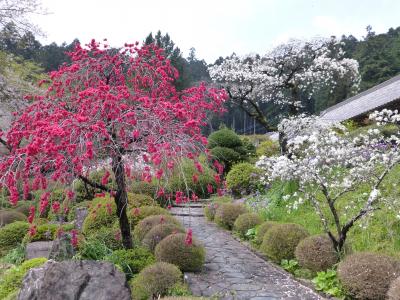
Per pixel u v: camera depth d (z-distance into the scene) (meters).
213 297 4.96
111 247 6.13
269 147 16.86
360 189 7.37
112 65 6.13
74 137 4.15
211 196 11.80
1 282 5.53
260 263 6.49
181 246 5.88
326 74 13.29
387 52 29.84
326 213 7.34
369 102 13.93
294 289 5.34
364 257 4.85
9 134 4.79
